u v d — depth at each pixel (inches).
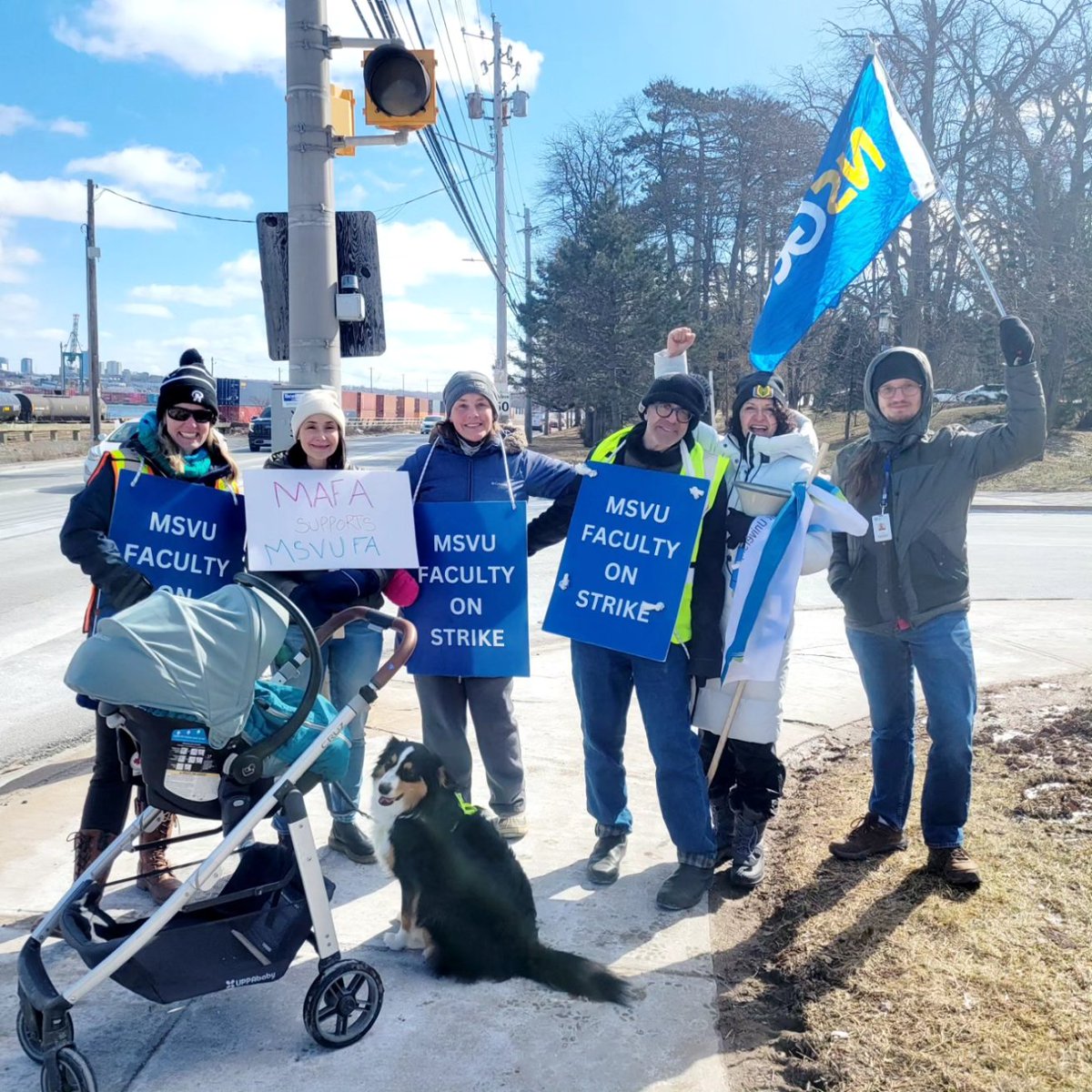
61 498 780.6
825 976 120.6
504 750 162.4
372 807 127.0
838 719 230.4
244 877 117.8
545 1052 108.2
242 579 114.0
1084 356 1475.1
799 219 173.6
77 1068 95.7
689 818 143.8
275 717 114.8
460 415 156.3
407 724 221.8
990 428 141.7
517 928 122.6
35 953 105.0
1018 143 1095.6
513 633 156.6
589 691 149.8
